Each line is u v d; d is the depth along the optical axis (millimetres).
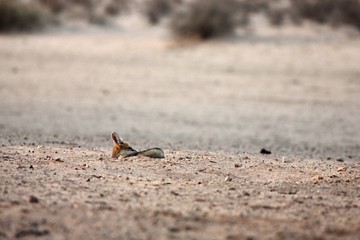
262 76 96875
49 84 89375
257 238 20297
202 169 31938
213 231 20859
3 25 138875
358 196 27531
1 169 29422
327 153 50156
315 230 21516
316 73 99062
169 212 22719
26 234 20031
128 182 27766
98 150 38875
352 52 115812
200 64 105500
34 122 62719
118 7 171750
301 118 70562
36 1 166375
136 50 118125
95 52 116562
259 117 70438
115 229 20719
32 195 24000
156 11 163125
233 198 25547
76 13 158500
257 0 178375
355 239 20797
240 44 122812
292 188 28516
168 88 87688
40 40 129125
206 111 73250
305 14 156500
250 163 35000
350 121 69562
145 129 61156
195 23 126938
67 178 28078
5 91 83438
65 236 20000
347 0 157375
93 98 79938
